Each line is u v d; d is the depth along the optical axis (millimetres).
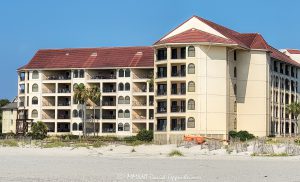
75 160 65312
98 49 134125
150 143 98000
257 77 109562
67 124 130625
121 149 88125
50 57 135000
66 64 130375
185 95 102438
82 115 127250
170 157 73000
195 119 101500
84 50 135000
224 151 80875
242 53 110062
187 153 79625
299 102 128250
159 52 106000
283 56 127125
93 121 125562
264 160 66000
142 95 123125
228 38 105438
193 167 53688
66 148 89625
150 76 122438
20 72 134750
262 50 110125
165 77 104562
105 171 47719
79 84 125312
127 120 123438
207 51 102875
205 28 108250
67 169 49844
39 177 41125
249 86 109562
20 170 48125
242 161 63938
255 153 76875
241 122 109000
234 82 107938
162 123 105375
